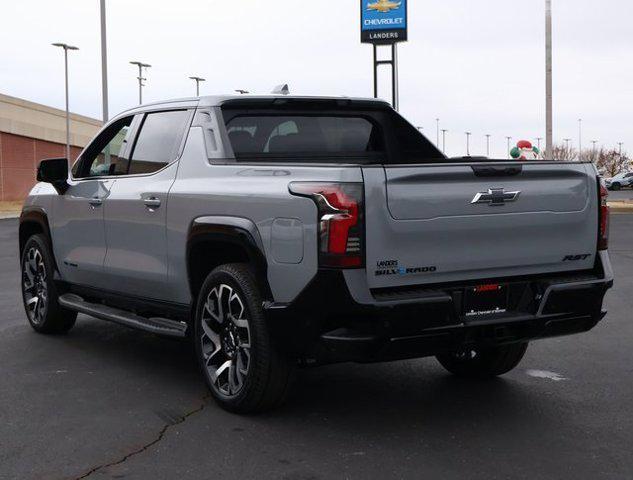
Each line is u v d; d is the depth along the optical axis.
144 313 6.30
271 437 4.61
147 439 4.59
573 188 4.90
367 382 5.82
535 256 4.79
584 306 4.91
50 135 54.62
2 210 40.25
